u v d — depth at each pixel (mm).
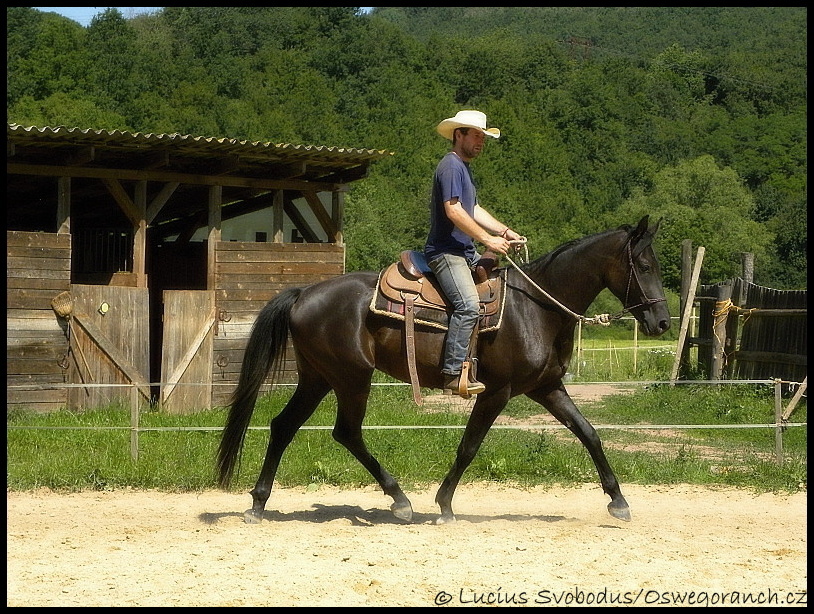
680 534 7883
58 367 15469
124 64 68188
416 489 10117
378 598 5852
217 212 17016
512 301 7957
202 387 16688
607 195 74750
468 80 102062
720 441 13773
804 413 15727
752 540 7680
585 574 6457
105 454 11109
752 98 113875
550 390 8289
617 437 14086
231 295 17078
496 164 72062
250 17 95562
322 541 7367
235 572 6422
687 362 21156
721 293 19391
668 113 105250
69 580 6211
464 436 8156
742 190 69062
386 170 63188
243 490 9930
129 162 16609
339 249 18188
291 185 17734
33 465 10438
